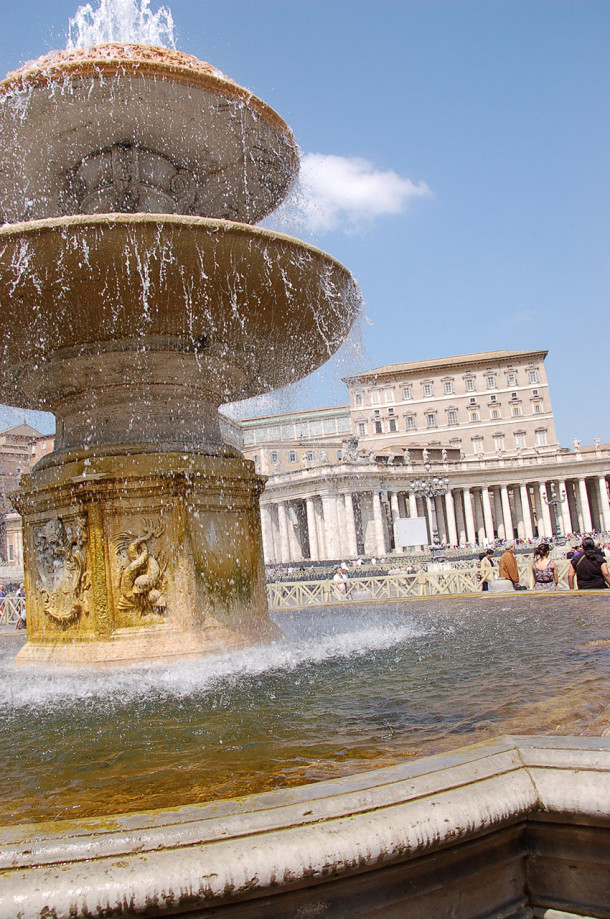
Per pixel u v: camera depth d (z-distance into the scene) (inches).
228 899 68.6
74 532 233.9
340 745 130.5
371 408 3425.2
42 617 246.2
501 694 163.0
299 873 69.4
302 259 219.1
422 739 130.6
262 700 174.4
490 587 510.6
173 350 242.1
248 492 261.3
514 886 83.5
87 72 219.3
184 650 223.1
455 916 79.0
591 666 187.6
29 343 231.9
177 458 236.4
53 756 137.4
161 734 148.7
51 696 193.0
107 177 255.6
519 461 2738.7
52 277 198.1
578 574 393.7
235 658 229.5
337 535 2283.5
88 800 109.9
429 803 77.0
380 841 72.3
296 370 303.9
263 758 125.5
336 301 249.1
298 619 392.8
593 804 78.1
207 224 194.9
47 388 259.3
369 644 259.4
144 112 239.1
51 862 69.4
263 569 267.1
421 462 2603.3
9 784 121.3
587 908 80.2
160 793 110.4
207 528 240.4
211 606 235.8
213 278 209.6
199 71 229.5
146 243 193.0
